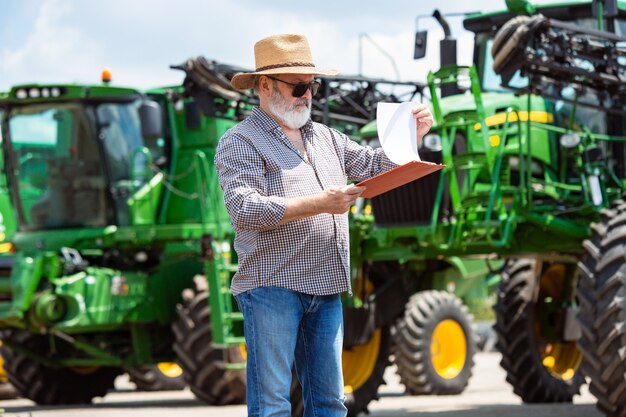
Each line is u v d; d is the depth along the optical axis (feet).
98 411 39.32
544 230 31.40
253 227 16.53
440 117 30.35
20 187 44.37
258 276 16.92
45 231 44.24
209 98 37.86
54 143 43.78
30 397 44.52
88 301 41.42
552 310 37.52
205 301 41.04
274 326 16.84
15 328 43.32
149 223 43.60
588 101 32.73
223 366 39.86
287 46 17.02
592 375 27.78
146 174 43.45
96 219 43.70
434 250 32.27
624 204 29.04
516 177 31.89
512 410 35.01
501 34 28.17
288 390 16.99
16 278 40.65
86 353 44.34
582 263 28.30
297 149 17.20
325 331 17.28
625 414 27.61
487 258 34.81
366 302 34.17
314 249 16.88
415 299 43.19
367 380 34.94
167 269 44.01
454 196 30.55
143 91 43.83
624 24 33.42
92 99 43.01
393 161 16.43
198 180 43.01
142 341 43.78
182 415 36.47
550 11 33.86
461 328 44.16
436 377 42.83
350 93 37.99
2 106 43.83
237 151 16.92
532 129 31.94
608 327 27.32
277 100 17.08
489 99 32.27
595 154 30.94
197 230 43.14
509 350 37.19
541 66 28.25
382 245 32.58
